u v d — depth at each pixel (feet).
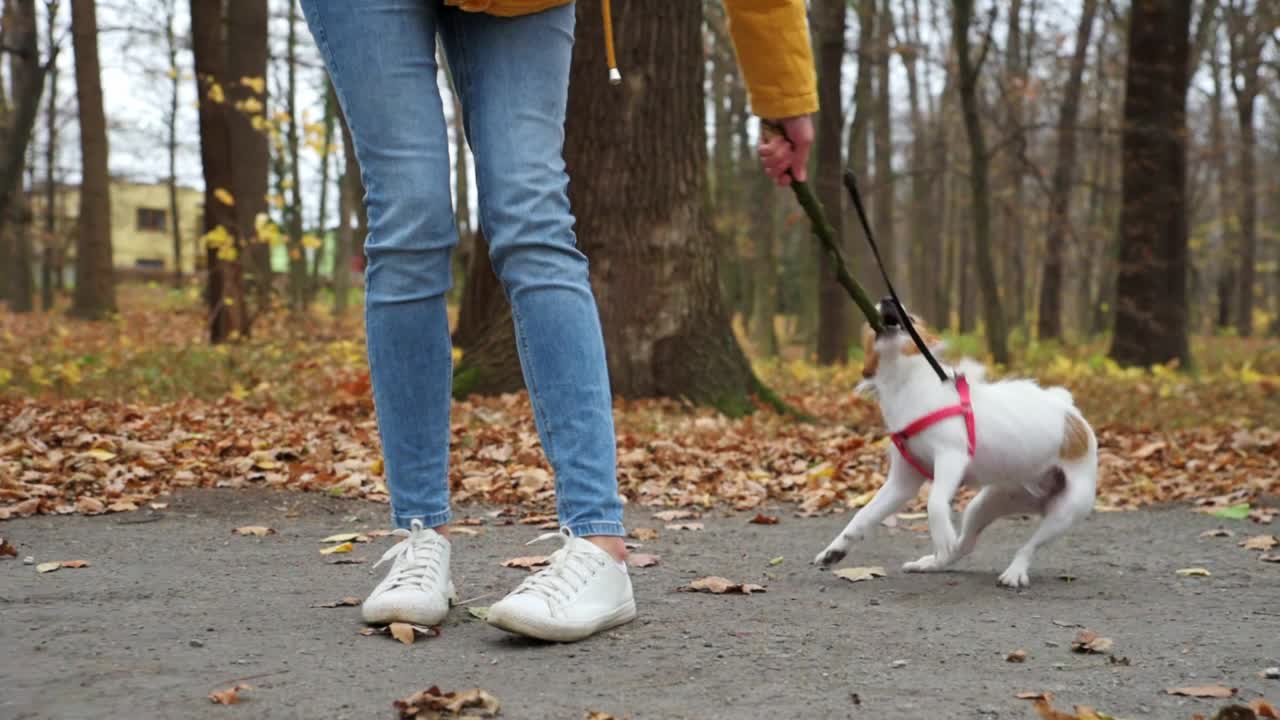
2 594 9.93
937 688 7.25
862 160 80.23
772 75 9.06
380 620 8.57
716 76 65.72
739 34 8.99
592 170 27.84
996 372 45.60
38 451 18.78
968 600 10.52
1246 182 104.32
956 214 119.03
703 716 6.56
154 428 21.83
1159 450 24.30
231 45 50.65
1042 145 87.10
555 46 8.68
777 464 21.09
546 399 8.56
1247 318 109.91
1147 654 8.30
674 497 17.80
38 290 129.18
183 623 8.81
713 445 22.74
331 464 18.60
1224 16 83.76
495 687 7.12
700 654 8.00
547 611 8.09
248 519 14.78
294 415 24.84
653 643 8.29
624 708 6.69
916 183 100.22
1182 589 11.24
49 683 7.09
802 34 9.02
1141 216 52.21
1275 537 14.74
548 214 8.53
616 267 27.78
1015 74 73.51
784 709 6.73
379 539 13.38
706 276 28.43
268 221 37.86
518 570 11.46
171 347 41.57
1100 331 106.32
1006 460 11.26
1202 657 8.22
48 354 39.14
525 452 19.97
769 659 7.91
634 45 27.61
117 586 10.38
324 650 7.98
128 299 118.93
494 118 8.54
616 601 8.63
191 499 15.96
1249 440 25.16
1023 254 129.49
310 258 95.55
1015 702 6.95
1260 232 135.64
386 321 8.68
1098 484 19.93
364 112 8.45
